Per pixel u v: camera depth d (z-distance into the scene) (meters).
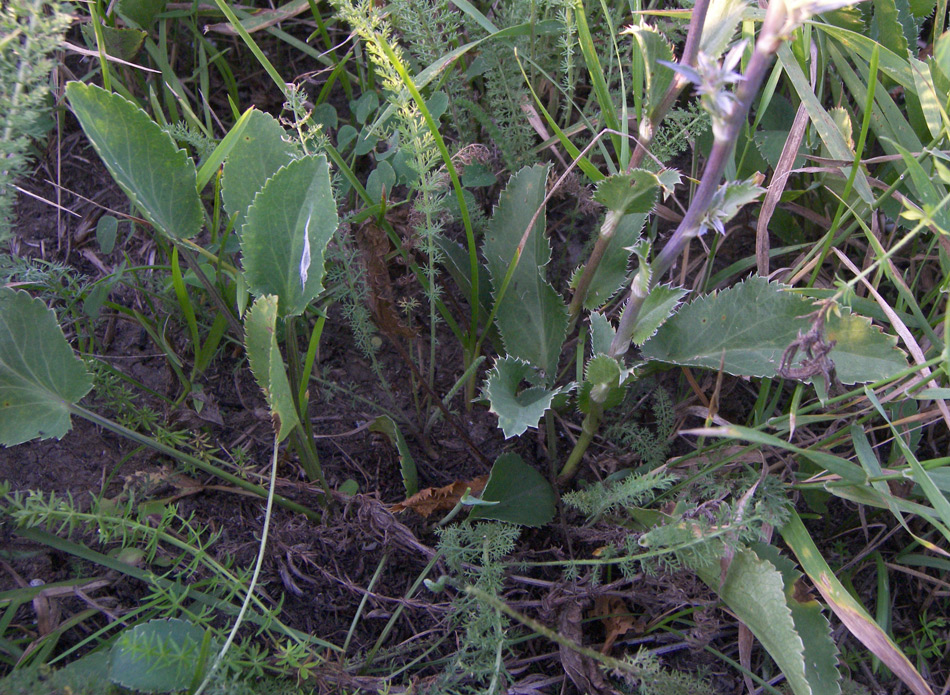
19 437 0.31
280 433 0.28
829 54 0.41
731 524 0.29
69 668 0.28
